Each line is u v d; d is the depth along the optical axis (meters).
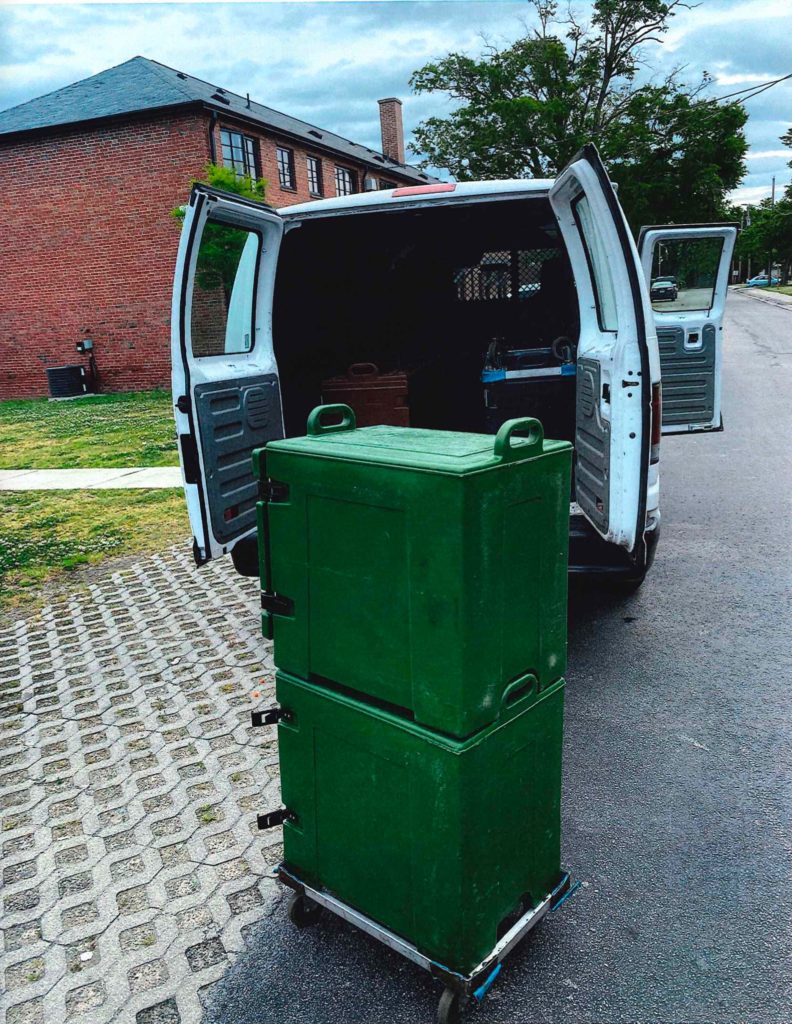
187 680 4.03
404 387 4.84
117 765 3.29
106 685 4.02
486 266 5.17
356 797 2.03
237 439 3.97
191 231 3.52
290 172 21.61
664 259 5.98
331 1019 2.03
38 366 18.97
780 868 2.48
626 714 3.47
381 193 4.18
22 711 3.80
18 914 2.46
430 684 1.82
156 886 2.55
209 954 2.26
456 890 1.86
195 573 5.72
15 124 17.81
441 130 33.69
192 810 2.95
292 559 2.05
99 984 2.18
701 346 6.12
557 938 2.25
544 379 4.31
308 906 2.32
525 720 1.98
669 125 30.19
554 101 31.33
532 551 1.91
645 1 30.05
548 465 1.92
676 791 2.91
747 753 3.13
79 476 9.18
